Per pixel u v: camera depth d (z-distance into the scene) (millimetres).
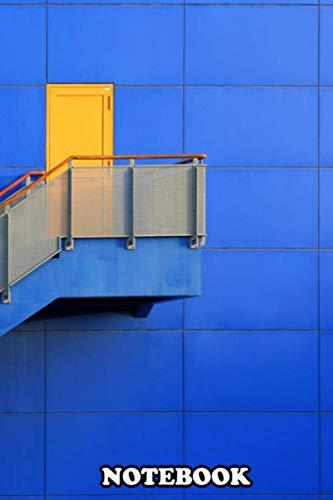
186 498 20547
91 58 20547
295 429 20547
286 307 20578
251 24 20672
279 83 20656
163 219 17500
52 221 17422
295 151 20625
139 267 17453
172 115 20578
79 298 18859
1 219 17406
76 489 20516
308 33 20688
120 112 20547
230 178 20594
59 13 20578
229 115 20609
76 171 17469
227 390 20531
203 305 20578
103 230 17453
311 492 20531
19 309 17344
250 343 20578
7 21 20531
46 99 20531
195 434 20531
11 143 20484
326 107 20688
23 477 20484
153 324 20609
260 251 20578
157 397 20547
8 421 20484
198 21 20609
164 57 20594
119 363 20578
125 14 20594
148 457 20531
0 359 20516
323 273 20625
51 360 20547
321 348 20578
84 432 20531
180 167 17562
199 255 17500
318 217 20625
